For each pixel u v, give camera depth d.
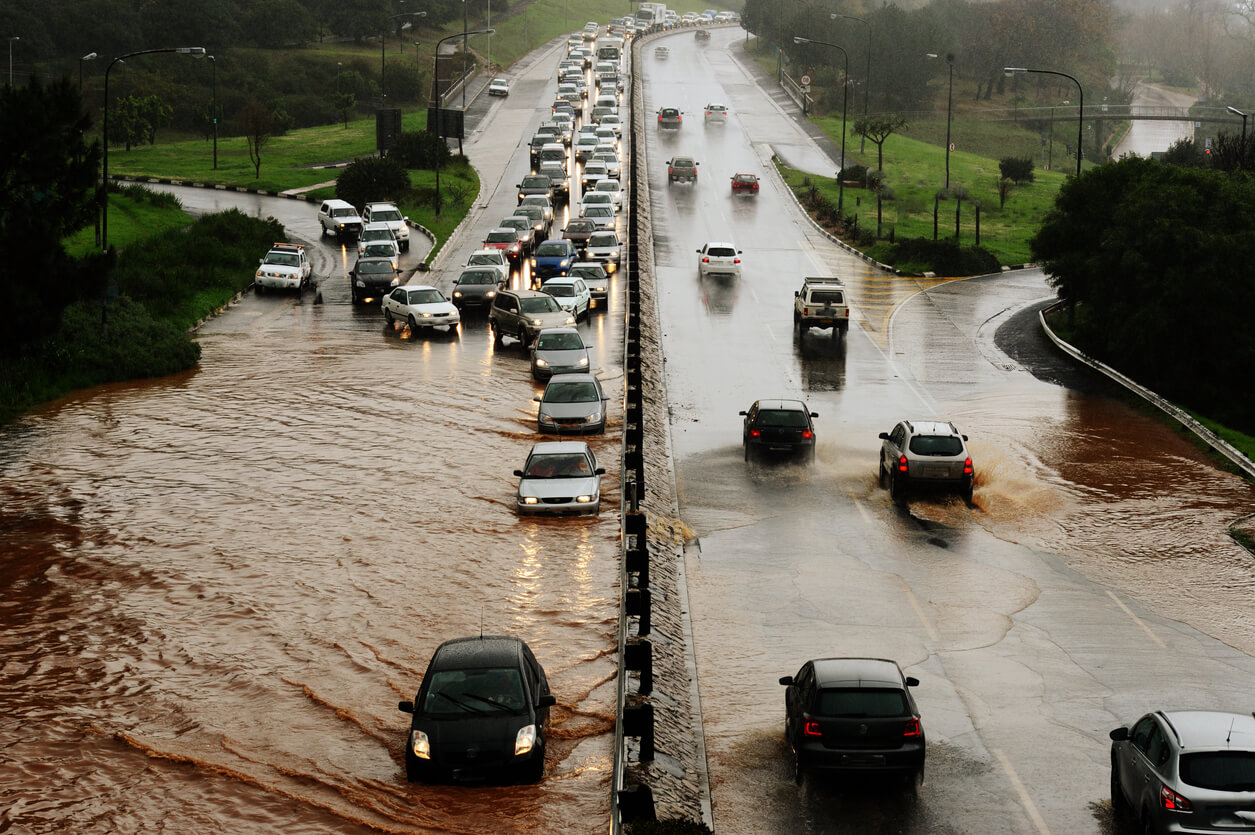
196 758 29.72
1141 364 79.56
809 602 42.16
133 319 79.44
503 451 59.16
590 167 146.50
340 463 56.91
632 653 32.62
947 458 52.59
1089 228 86.62
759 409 59.25
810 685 29.50
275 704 32.91
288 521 48.59
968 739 32.28
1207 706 34.41
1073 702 34.59
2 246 59.53
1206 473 58.12
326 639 37.25
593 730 31.25
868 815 28.17
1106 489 55.34
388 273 99.12
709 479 56.69
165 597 40.69
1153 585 43.97
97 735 31.00
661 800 28.06
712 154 176.12
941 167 183.50
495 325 84.06
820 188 156.25
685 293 102.88
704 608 41.66
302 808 27.16
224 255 108.62
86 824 26.58
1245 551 47.50
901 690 28.86
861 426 66.06
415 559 44.25
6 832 26.23
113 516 49.22
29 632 37.72
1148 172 85.88
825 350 84.50
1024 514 51.69
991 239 136.88
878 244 126.25
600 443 60.03
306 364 78.06
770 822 27.86
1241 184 81.25
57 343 74.00
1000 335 91.56
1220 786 24.38
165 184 160.50
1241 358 75.94
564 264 100.88
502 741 27.64
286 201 150.50
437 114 168.12
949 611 41.41
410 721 31.97
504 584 41.81
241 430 62.84
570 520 48.94
